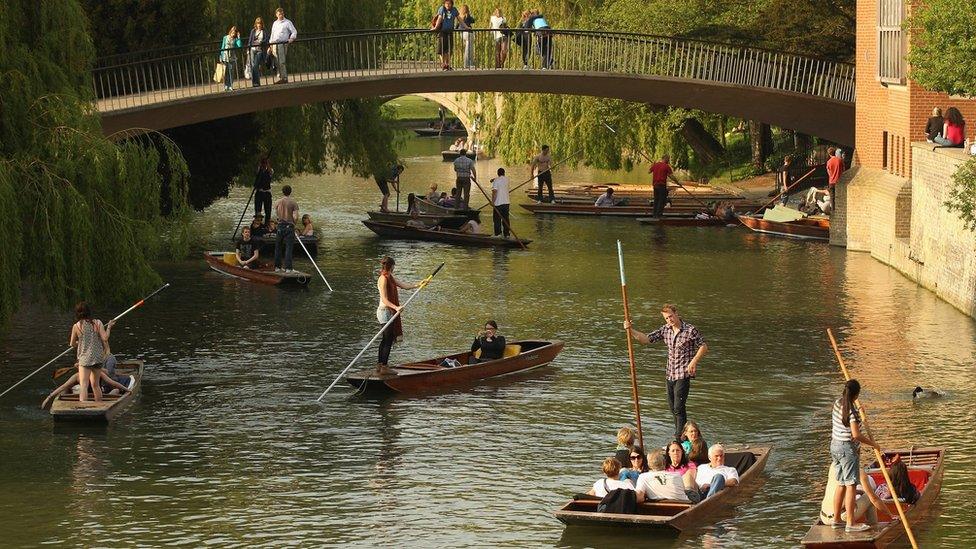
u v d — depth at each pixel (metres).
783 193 50.28
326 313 31.39
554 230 48.31
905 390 23.59
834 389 23.78
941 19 29.89
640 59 54.88
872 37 41.22
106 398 22.80
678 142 64.25
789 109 48.56
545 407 22.81
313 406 22.95
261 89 41.41
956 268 31.70
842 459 16.02
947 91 31.02
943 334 28.53
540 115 61.69
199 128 45.38
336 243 44.34
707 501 16.97
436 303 32.78
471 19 47.88
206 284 35.72
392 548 16.12
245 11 49.00
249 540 16.45
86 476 19.06
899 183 38.28
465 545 16.19
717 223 49.69
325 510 17.58
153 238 27.20
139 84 41.09
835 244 43.50
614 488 16.94
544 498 18.03
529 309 31.95
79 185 25.98
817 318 30.52
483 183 67.38
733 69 49.22
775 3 55.06
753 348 27.28
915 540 16.06
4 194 23.81
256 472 19.25
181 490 18.44
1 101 25.53
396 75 44.44
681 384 20.05
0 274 23.70
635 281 36.12
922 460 18.66
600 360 26.48
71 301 25.45
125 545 16.30
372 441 20.83
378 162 52.78
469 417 22.22
